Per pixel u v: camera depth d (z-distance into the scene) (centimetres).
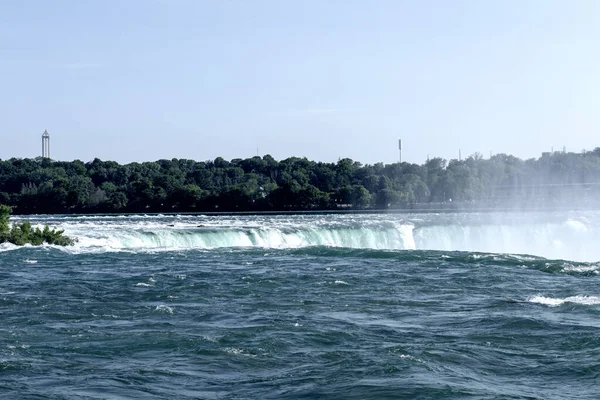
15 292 4147
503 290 4244
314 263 5544
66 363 2681
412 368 2605
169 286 4375
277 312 3584
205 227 8075
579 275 4872
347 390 2377
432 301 3894
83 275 4856
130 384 2450
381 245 7975
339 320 3394
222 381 2491
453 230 8381
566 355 2802
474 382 2473
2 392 2350
